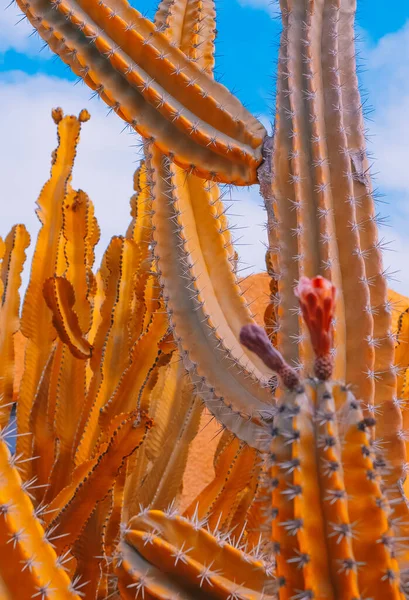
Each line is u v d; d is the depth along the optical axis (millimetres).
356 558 1429
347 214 2279
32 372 3111
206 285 2574
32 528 1559
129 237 3535
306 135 2379
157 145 2439
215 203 2740
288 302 2221
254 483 2797
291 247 2279
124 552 1733
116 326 2975
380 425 2131
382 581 1415
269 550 1812
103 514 2367
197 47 2781
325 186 2293
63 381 2865
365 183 2355
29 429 2766
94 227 3637
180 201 2645
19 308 3225
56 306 2818
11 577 1512
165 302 2516
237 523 2783
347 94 2482
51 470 2752
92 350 2973
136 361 2658
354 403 1481
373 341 2160
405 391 2621
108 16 2395
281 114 2422
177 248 2582
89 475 2203
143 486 2873
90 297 3484
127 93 2434
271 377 2324
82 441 2711
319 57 2504
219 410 2379
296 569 1418
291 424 1465
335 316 2146
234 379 2395
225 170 2480
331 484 1403
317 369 1500
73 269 3285
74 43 2402
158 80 2432
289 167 2361
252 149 2459
